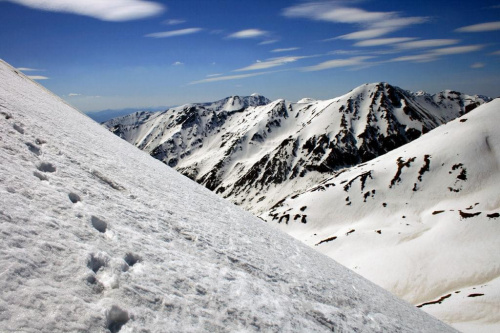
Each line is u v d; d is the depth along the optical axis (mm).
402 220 100625
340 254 86062
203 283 7043
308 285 11312
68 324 4039
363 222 106875
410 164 124188
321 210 120438
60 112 24359
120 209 8727
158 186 14906
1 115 11375
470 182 107625
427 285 65000
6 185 6277
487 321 43969
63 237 5672
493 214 76625
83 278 4965
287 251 15930
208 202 18578
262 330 6484
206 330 5492
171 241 8602
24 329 3629
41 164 8812
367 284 19469
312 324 8219
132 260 6395
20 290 4098
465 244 71125
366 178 126125
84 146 14453
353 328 9555
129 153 22016
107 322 4488
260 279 9383
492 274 61062
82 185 8867
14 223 5203
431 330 15867
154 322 4934
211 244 10141
